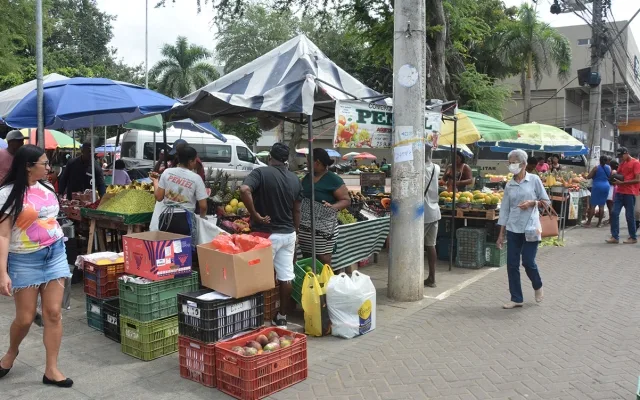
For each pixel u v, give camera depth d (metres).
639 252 9.76
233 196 7.47
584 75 18.27
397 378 4.29
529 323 5.64
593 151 18.36
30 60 22.91
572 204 13.09
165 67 37.09
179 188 5.59
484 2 28.81
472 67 21.25
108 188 7.26
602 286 7.17
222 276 4.29
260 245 4.39
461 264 8.68
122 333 4.78
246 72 7.02
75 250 7.42
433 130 7.09
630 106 47.91
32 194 3.96
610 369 4.43
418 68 6.29
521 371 4.41
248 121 9.91
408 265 6.50
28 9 16.41
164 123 8.84
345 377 4.32
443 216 8.88
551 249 10.24
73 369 4.43
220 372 4.04
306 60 6.63
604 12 17.98
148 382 4.21
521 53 28.81
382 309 6.21
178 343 4.44
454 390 4.07
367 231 7.01
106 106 6.10
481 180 11.73
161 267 4.64
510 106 39.59
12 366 4.35
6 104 7.25
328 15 13.32
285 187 5.22
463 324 5.63
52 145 15.27
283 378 4.09
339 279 5.29
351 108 5.89
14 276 3.92
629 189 10.66
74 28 36.09
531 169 9.87
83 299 6.54
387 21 12.25
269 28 31.91
